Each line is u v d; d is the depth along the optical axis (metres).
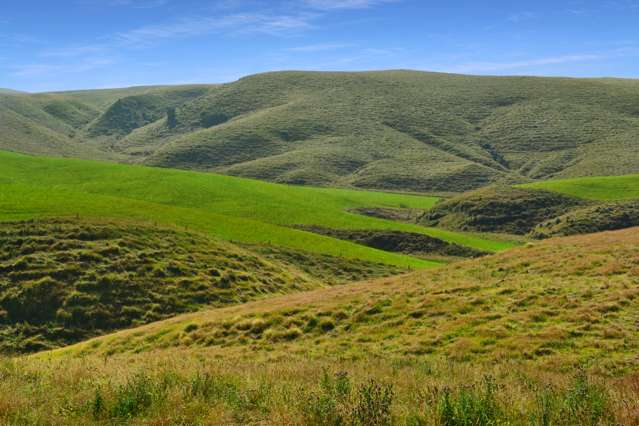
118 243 47.69
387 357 19.02
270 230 73.25
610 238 35.38
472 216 141.88
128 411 9.68
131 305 39.16
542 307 21.83
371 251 74.31
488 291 25.42
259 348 23.05
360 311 25.36
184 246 51.78
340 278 61.09
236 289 45.25
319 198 129.25
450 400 9.38
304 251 67.25
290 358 20.41
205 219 70.75
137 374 11.91
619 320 19.16
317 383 12.12
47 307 37.00
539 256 31.73
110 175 107.50
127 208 67.12
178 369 14.21
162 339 27.03
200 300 42.06
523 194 148.62
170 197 95.50
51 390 11.46
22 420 9.05
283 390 11.05
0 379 12.17
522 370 15.25
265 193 108.69
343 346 21.56
